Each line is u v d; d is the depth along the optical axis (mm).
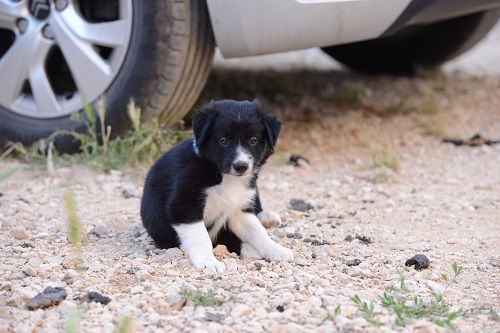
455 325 5223
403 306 5438
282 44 8883
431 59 14008
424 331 5117
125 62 9156
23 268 6180
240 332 5051
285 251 6680
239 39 8789
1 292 5754
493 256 6969
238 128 6586
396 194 9156
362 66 14672
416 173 10031
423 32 13344
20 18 9406
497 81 14703
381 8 8859
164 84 9156
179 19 8930
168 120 9555
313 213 8359
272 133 6727
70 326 4836
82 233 7156
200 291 5656
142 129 9375
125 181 9148
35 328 5117
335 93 13359
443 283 6219
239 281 5945
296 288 5879
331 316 5301
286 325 5117
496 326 5262
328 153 10688
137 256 6645
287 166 10047
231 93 12773
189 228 6574
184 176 6586
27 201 8359
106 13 9508
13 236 7184
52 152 9625
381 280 6195
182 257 6551
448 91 13859
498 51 17641
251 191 6961
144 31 9008
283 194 9086
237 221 6992
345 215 8312
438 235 7676
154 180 6859
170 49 9016
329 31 8883
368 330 5090
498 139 11523
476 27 12773
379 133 11516
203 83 9500
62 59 9875
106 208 8250
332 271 6371
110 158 9383
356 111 12484
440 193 9234
